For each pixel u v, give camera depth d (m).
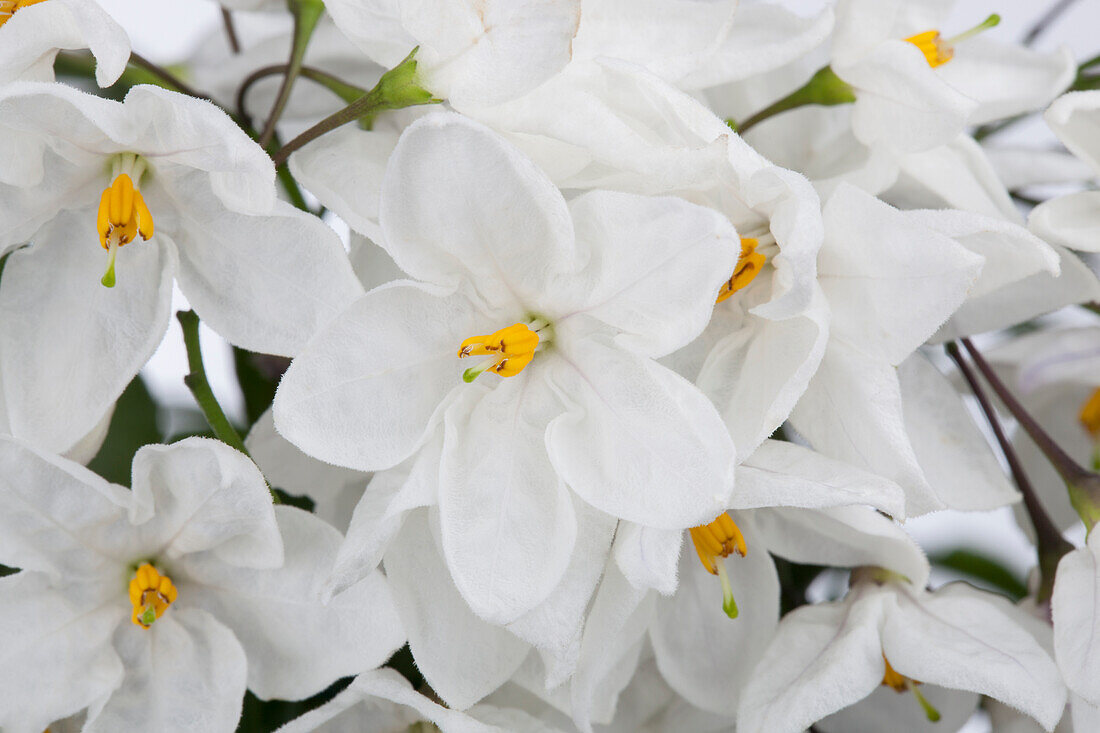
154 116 0.11
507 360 0.11
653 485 0.11
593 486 0.11
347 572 0.11
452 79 0.11
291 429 0.11
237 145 0.11
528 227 0.11
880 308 0.11
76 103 0.11
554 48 0.11
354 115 0.11
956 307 0.11
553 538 0.11
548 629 0.11
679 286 0.11
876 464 0.11
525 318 0.11
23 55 0.11
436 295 0.11
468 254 0.11
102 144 0.11
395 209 0.11
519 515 0.11
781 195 0.11
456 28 0.11
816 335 0.11
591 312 0.11
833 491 0.11
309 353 0.11
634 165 0.11
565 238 0.11
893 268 0.11
